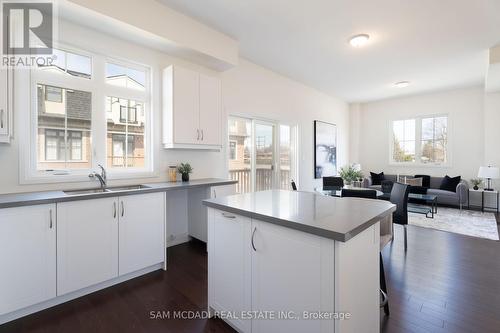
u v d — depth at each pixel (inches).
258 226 60.7
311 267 50.2
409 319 73.5
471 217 192.4
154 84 123.9
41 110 95.7
